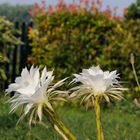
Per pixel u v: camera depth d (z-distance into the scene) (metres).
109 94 2.26
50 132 6.05
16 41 10.59
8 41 10.38
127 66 12.55
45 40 12.98
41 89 2.12
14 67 12.76
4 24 10.24
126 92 12.01
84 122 8.00
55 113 2.13
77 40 12.77
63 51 12.71
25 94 2.17
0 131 6.34
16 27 12.85
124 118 10.28
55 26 13.07
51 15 13.15
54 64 12.75
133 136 6.64
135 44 12.62
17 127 6.34
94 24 12.99
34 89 2.19
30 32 13.05
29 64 13.14
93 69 2.40
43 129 6.19
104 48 12.72
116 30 12.91
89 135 6.28
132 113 11.05
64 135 2.13
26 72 2.20
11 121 6.93
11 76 12.70
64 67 12.71
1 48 10.73
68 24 13.00
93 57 12.80
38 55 12.96
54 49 12.77
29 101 2.12
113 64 12.59
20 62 13.08
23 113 2.15
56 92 2.14
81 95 2.26
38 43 13.00
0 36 10.25
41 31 13.13
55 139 5.75
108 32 12.99
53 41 12.95
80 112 10.95
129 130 7.24
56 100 2.14
